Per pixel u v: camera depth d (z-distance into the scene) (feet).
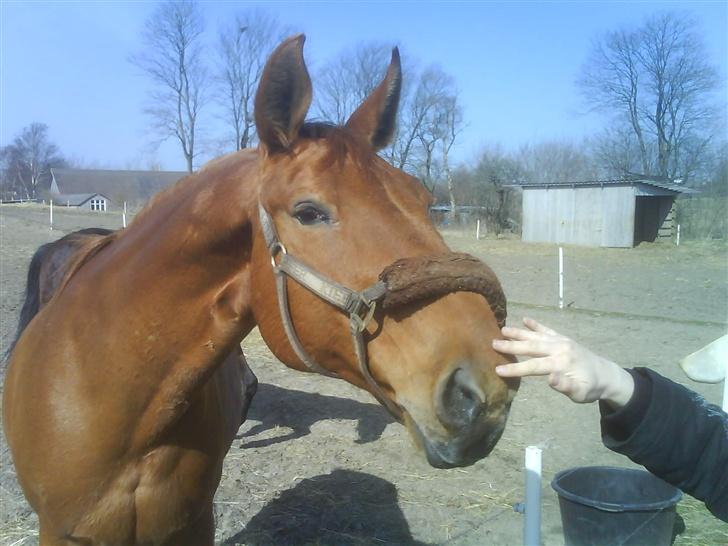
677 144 107.96
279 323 6.29
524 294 43.04
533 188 92.12
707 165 102.83
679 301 40.91
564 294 43.21
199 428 7.54
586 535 11.03
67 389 7.11
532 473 8.16
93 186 205.26
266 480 14.99
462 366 5.33
